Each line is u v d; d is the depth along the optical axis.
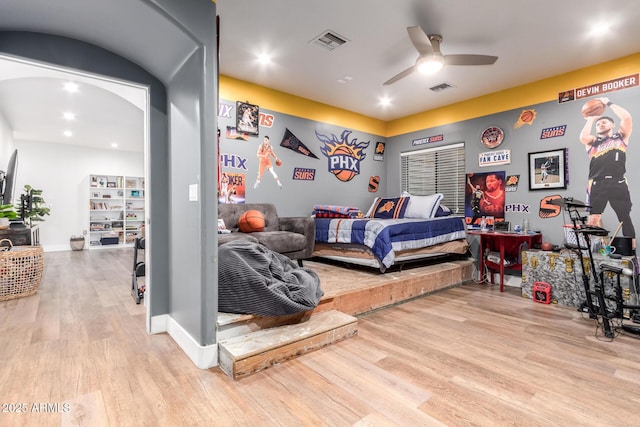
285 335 2.17
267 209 4.20
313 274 2.86
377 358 2.13
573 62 3.59
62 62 2.15
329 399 1.66
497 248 4.44
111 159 8.64
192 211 2.12
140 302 3.35
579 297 3.29
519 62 3.59
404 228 3.65
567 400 1.67
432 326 2.76
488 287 4.24
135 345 2.31
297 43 3.22
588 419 1.52
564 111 3.86
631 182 3.38
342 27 2.94
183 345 2.24
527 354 2.22
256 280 2.18
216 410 1.56
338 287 3.05
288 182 4.62
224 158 4.00
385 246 3.42
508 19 2.80
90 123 6.00
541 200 4.06
